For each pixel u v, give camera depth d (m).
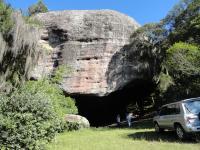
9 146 11.20
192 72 24.06
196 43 26.28
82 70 33.91
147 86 35.56
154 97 37.66
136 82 33.84
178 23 29.69
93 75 33.66
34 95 12.98
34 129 11.88
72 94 33.41
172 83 27.19
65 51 34.62
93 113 37.50
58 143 15.83
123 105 39.16
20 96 12.28
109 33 34.88
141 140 15.95
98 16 36.03
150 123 27.14
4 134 11.19
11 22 21.81
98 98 34.09
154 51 30.98
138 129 22.86
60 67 30.31
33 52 22.38
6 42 21.56
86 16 36.28
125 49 33.84
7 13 21.95
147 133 19.05
